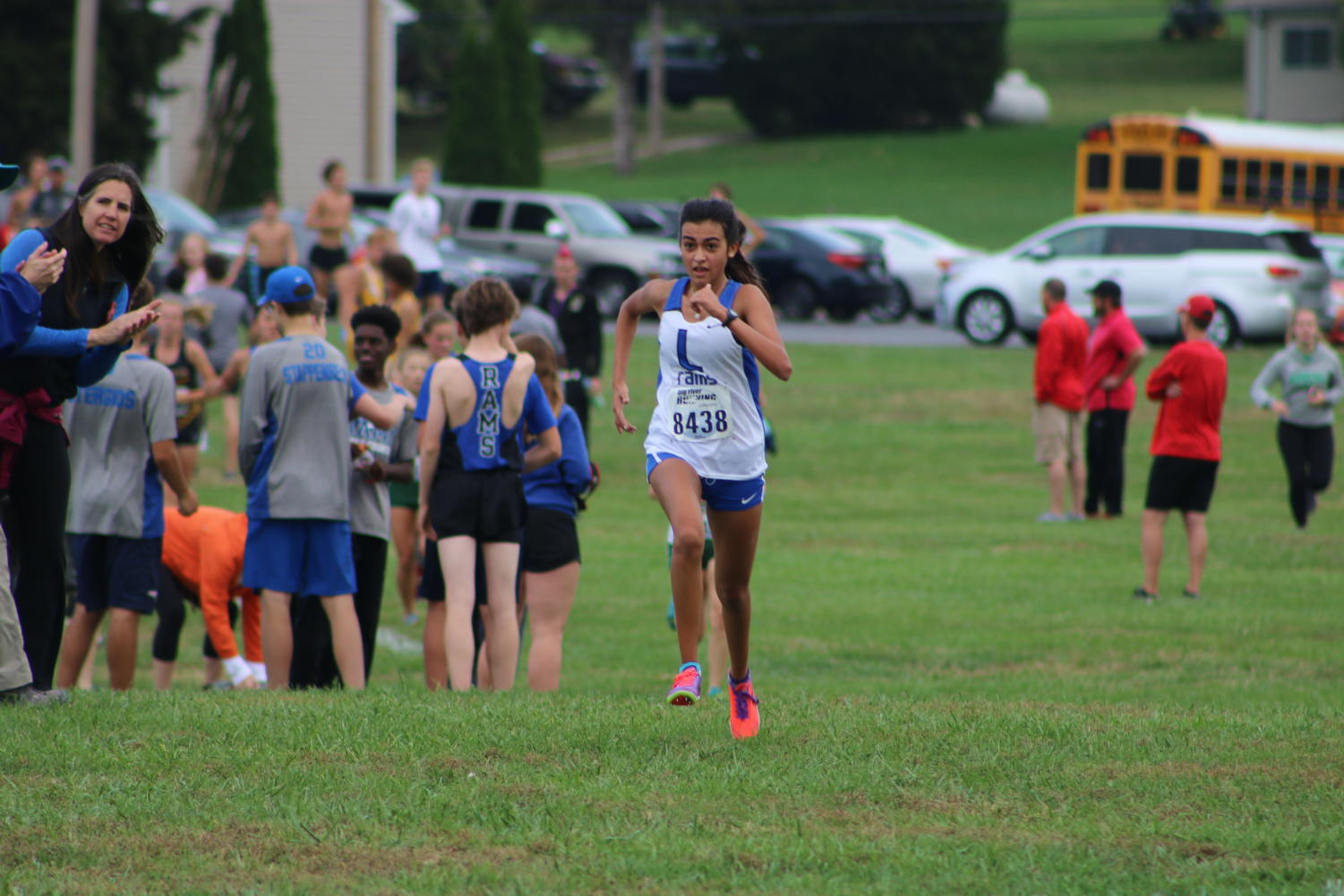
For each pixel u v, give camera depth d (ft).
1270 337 347.77
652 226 442.09
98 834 61.62
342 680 108.27
